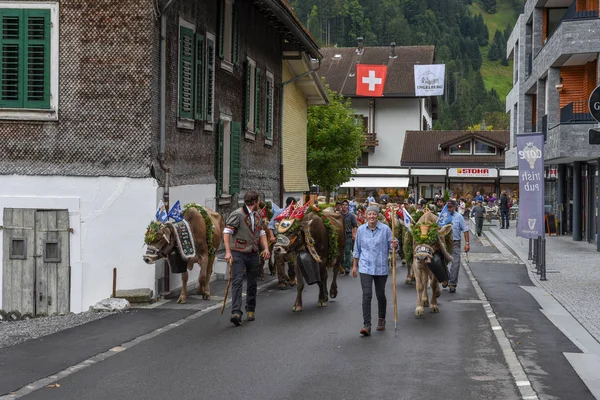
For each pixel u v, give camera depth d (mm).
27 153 15320
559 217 38656
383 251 11805
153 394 8117
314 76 31281
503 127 148250
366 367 9438
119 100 15180
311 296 16188
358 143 42812
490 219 52625
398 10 178250
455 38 195625
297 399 7973
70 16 15250
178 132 16953
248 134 23828
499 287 17953
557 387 8430
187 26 17422
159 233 13906
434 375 9039
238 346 10672
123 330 11805
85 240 15148
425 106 83188
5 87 15305
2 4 15289
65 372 9039
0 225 15289
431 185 69312
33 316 15266
